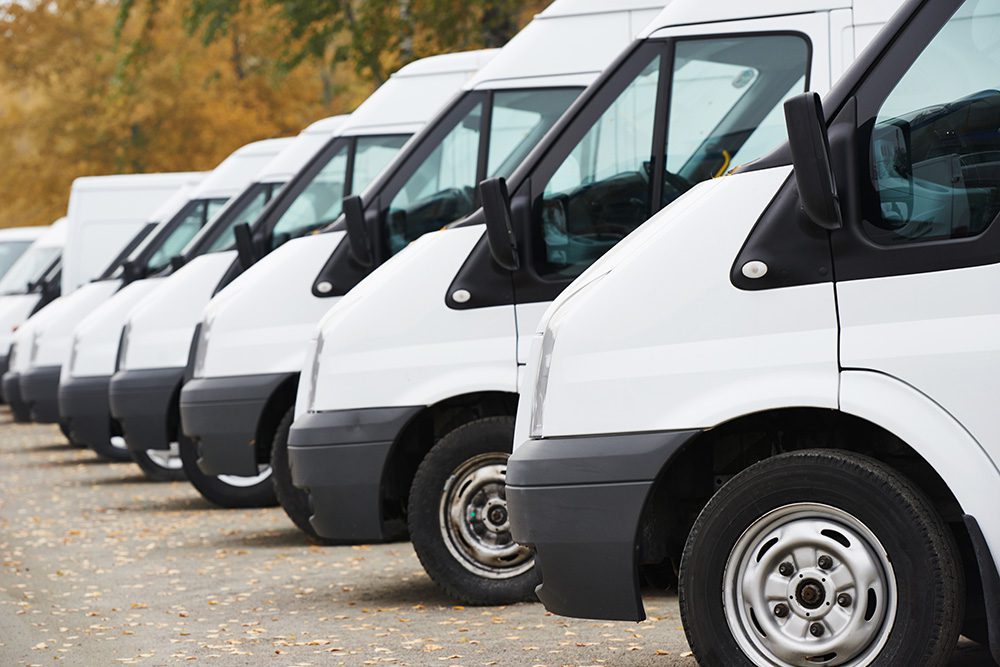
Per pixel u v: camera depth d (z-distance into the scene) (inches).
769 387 314.0
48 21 2337.6
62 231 1720.0
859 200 310.8
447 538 479.8
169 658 425.4
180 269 830.5
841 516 309.6
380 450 478.9
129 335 820.6
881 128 313.3
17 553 657.0
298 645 434.9
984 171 307.1
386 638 438.0
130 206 1263.5
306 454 486.3
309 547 639.1
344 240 653.9
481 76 564.7
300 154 844.6
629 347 328.5
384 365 481.4
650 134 467.2
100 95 2316.7
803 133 303.3
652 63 469.4
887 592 306.8
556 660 396.2
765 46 463.8
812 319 312.3
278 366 658.2
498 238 456.4
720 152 464.4
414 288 481.7
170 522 740.0
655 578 373.7
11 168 2418.8
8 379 1252.5
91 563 620.1
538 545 335.3
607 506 327.6
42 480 972.6
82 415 943.0
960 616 305.3
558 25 561.3
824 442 339.3
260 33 1598.2
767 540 315.9
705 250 324.2
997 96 310.5
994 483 297.1
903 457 332.5
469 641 427.2
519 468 337.1
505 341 470.3
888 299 306.8
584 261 466.0
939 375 301.4
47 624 488.1
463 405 494.6
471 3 1291.8
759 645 315.6
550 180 468.4
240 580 561.3
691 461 356.8
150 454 923.4
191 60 2137.1
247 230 697.6
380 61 1402.6
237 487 781.9
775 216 318.3
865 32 457.4
